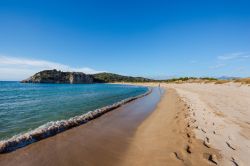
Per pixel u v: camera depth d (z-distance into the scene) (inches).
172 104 850.8
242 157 267.0
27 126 512.1
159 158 276.7
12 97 1421.0
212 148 298.5
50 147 332.5
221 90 1375.5
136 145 346.6
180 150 293.7
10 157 288.5
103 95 1571.1
